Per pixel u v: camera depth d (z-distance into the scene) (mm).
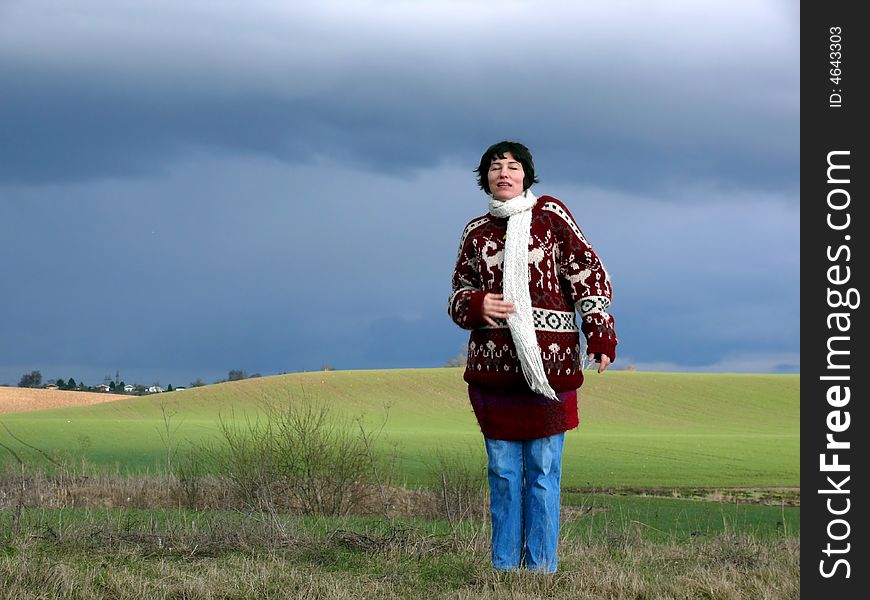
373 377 67812
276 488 13328
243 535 8273
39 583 6000
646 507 14883
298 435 13789
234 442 14625
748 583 7062
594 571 6934
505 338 6715
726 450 29500
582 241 6828
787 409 61562
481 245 6922
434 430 40562
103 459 21312
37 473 14938
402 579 6848
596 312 6699
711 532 11578
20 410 66875
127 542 7957
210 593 6020
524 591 6355
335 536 8438
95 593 5961
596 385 67188
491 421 6832
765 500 18484
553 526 6895
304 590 6195
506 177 6883
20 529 8117
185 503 13031
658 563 7965
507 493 6887
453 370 72375
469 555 7633
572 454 27266
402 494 14125
